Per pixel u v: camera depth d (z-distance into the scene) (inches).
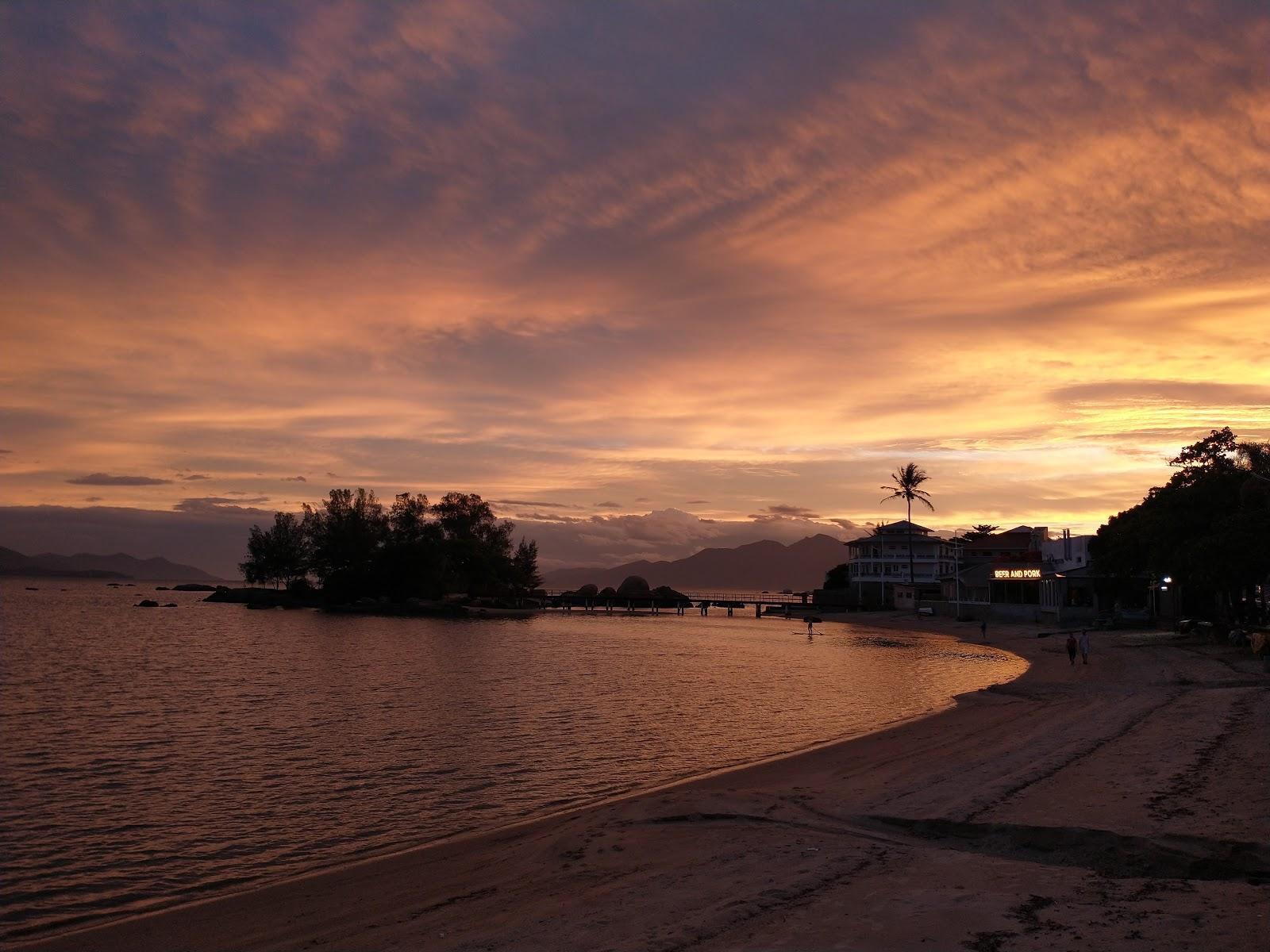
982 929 376.5
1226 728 847.7
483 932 431.2
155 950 471.2
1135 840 495.5
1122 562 2632.9
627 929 410.3
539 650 2753.4
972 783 708.0
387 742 1139.3
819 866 492.4
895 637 3378.4
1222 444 2065.7
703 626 4330.7
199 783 909.2
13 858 666.8
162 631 3567.9
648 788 867.4
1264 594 2176.4
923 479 5260.8
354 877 593.6
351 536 5821.9
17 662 2233.0
